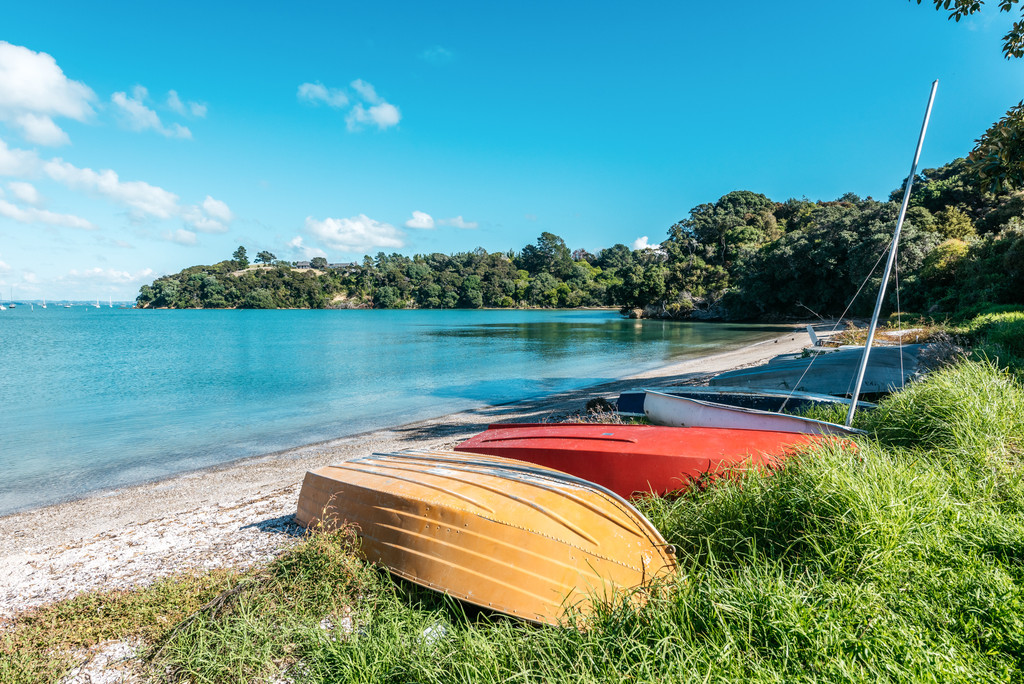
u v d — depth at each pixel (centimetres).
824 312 5691
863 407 663
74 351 3369
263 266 19900
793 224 11125
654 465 477
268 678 292
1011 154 790
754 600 247
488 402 1510
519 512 352
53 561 543
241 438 1132
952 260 3216
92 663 326
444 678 248
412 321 8131
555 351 3052
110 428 1239
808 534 298
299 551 398
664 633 244
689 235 11894
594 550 333
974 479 380
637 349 3055
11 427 1253
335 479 466
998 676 210
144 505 732
